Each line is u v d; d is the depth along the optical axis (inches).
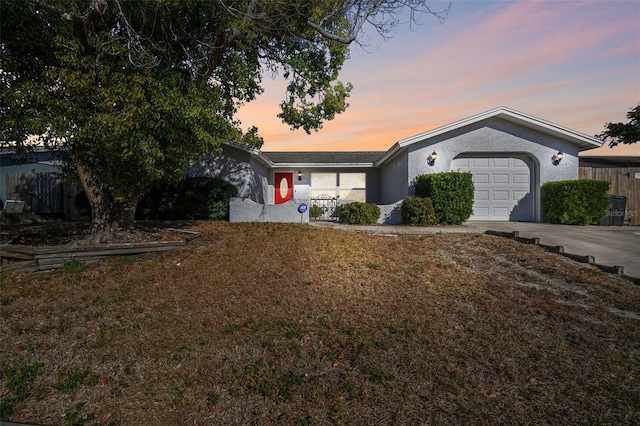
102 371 162.4
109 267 283.7
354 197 837.2
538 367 164.9
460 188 526.9
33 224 535.5
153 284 250.8
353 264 290.2
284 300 227.5
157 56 357.4
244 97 476.7
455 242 366.6
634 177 583.2
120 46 293.1
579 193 519.5
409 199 530.0
